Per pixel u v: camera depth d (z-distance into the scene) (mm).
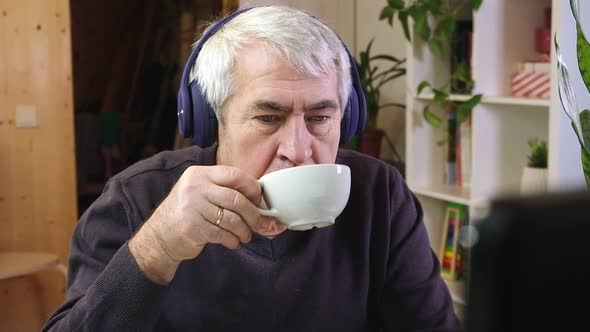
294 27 912
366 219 1129
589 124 1094
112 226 1054
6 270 2721
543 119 2361
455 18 2367
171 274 842
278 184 754
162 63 4672
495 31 2248
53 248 3242
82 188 4223
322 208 762
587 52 1102
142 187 1089
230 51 926
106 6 5000
